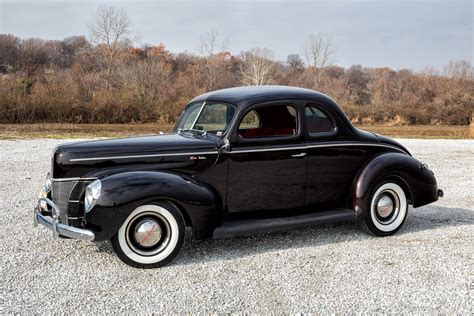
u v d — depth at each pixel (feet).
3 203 23.71
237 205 16.58
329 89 179.22
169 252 14.99
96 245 17.15
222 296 12.90
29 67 219.41
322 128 17.74
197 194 14.93
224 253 16.34
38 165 36.40
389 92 167.73
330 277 14.28
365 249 16.88
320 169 17.58
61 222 15.51
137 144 15.76
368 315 11.89
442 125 115.03
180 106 106.52
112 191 14.03
